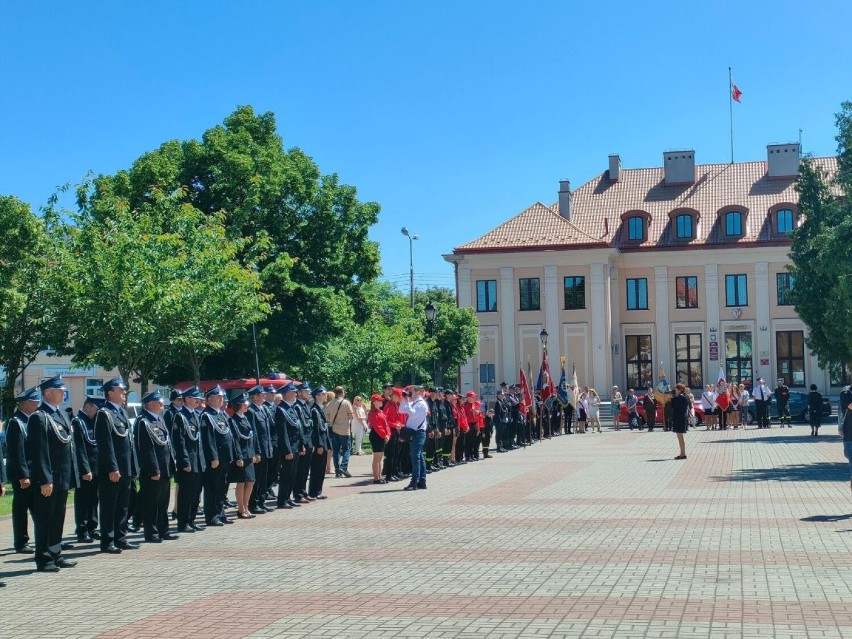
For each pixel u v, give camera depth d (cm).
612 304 6781
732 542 1281
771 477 2175
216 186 4234
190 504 1627
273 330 4459
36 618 973
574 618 885
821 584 1004
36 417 1280
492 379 6600
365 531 1512
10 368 3469
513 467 2703
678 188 7119
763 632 815
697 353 6700
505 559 1209
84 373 5662
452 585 1059
